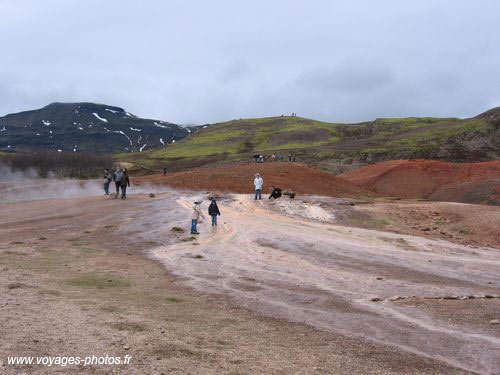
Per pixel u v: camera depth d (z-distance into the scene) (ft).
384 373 20.16
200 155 452.35
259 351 22.11
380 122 531.09
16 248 49.93
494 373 21.03
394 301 34.78
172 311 28.89
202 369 18.79
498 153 311.06
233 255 53.11
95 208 90.33
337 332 26.68
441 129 396.98
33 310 25.61
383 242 63.82
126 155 513.04
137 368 18.13
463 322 28.96
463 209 85.05
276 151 374.63
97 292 32.48
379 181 173.68
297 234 66.95
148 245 57.72
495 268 50.65
